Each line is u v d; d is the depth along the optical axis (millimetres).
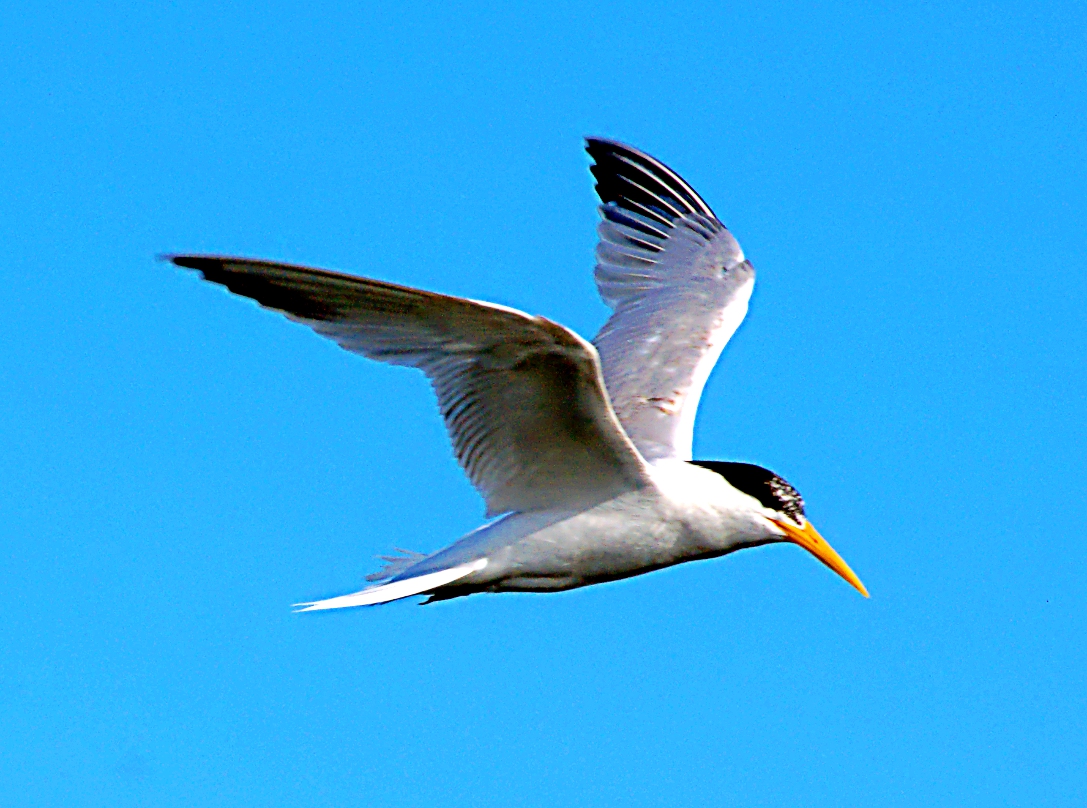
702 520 12320
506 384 10969
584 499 11984
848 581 12672
